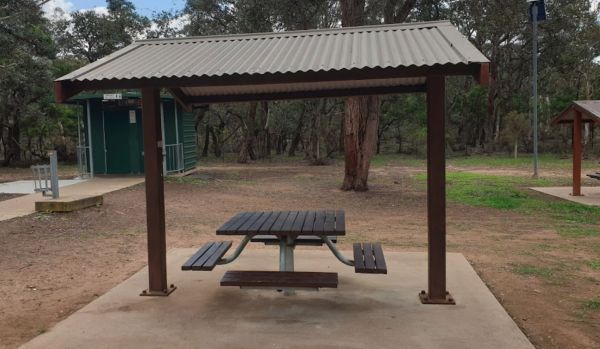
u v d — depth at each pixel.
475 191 14.47
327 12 19.41
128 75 4.05
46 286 5.38
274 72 3.80
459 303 4.47
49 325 4.24
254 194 14.45
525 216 10.41
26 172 22.41
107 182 15.02
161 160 4.81
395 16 15.07
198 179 17.27
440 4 15.70
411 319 4.11
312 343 3.67
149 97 4.64
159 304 4.55
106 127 17.34
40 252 6.92
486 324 3.98
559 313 4.42
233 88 5.41
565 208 11.32
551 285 5.28
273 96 5.71
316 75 3.86
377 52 4.23
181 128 18.45
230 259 4.75
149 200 4.76
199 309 4.42
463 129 37.41
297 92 5.69
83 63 31.02
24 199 11.55
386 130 39.50
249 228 4.47
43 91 22.69
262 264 5.87
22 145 30.75
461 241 7.74
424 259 6.07
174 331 3.94
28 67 19.78
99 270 6.01
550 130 33.44
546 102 34.03
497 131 35.38
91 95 16.19
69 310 4.62
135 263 6.30
